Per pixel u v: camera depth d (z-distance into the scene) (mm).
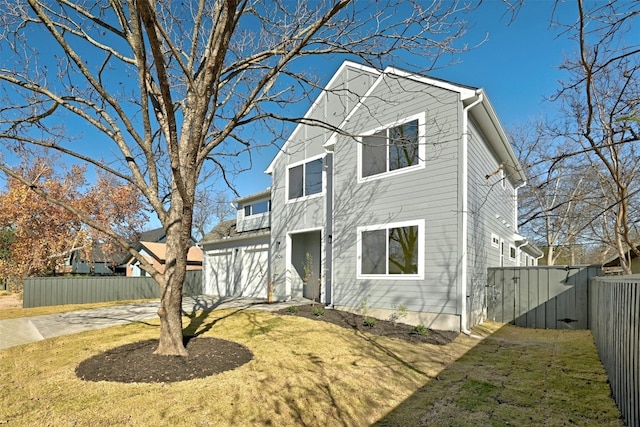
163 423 3529
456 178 8273
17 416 3600
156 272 5586
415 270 8727
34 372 4965
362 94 10578
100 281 14758
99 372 4793
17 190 16109
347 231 10359
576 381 4867
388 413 3934
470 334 7785
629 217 9844
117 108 5539
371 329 7957
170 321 5461
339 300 10305
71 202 18125
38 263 16672
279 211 13703
